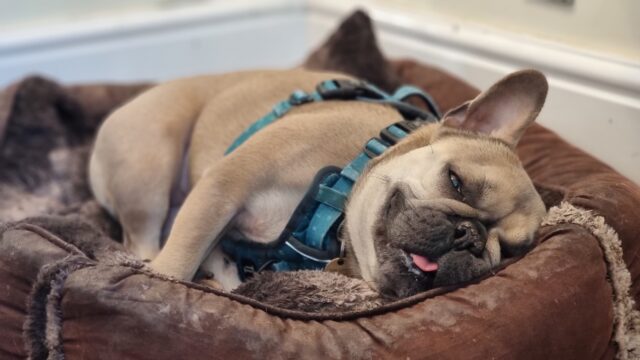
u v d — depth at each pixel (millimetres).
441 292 589
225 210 689
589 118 827
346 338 530
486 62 970
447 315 552
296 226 694
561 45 864
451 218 599
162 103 808
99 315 550
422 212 596
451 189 619
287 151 701
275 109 773
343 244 689
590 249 629
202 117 815
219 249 756
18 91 1009
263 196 705
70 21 1231
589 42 844
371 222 646
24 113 1000
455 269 583
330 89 781
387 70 988
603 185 708
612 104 798
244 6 1314
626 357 661
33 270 601
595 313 611
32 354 601
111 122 803
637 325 676
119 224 853
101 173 820
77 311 561
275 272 659
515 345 549
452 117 694
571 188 730
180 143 804
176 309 536
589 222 654
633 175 791
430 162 636
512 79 675
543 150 814
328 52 992
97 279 561
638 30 782
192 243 679
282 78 835
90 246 691
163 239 825
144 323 535
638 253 681
